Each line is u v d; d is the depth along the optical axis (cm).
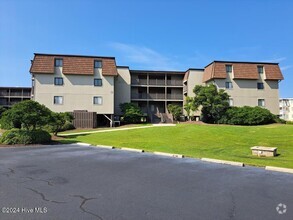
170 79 4588
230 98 3903
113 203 589
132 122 3894
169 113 4306
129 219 499
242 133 2212
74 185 741
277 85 4066
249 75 3938
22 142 1850
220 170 966
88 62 3716
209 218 508
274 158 1249
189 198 631
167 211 543
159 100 4434
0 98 5938
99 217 507
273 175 888
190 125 2873
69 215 516
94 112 3475
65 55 3691
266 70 4038
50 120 2130
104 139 2211
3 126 2814
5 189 695
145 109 4525
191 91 4200
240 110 3444
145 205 578
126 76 4184
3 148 1648
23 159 1199
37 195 645
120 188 714
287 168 966
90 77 3716
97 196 641
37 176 851
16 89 5956
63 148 1645
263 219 507
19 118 1958
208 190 701
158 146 1717
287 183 780
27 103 2036
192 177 851
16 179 808
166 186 738
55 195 646
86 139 2223
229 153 1425
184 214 527
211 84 3700
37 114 2017
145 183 770
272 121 3494
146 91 4575
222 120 3491
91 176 855
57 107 3594
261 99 3997
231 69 3972
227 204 590
